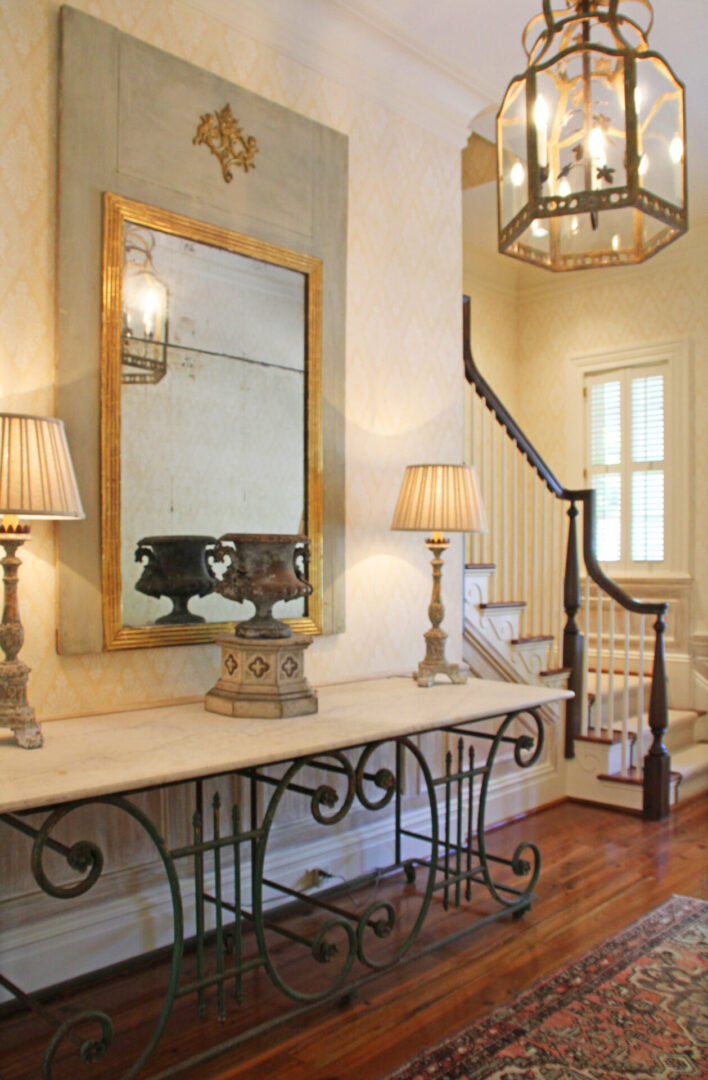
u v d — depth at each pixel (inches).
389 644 135.5
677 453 226.1
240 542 98.0
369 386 133.0
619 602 168.9
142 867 101.3
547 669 169.0
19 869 90.9
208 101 109.9
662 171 81.8
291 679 99.0
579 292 245.3
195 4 109.7
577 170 81.4
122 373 100.3
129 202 100.7
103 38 98.9
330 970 98.3
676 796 171.5
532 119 82.7
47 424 80.2
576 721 172.4
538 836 149.6
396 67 135.4
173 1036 83.5
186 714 98.8
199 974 83.6
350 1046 82.6
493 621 157.8
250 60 116.8
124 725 92.3
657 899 120.4
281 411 118.5
